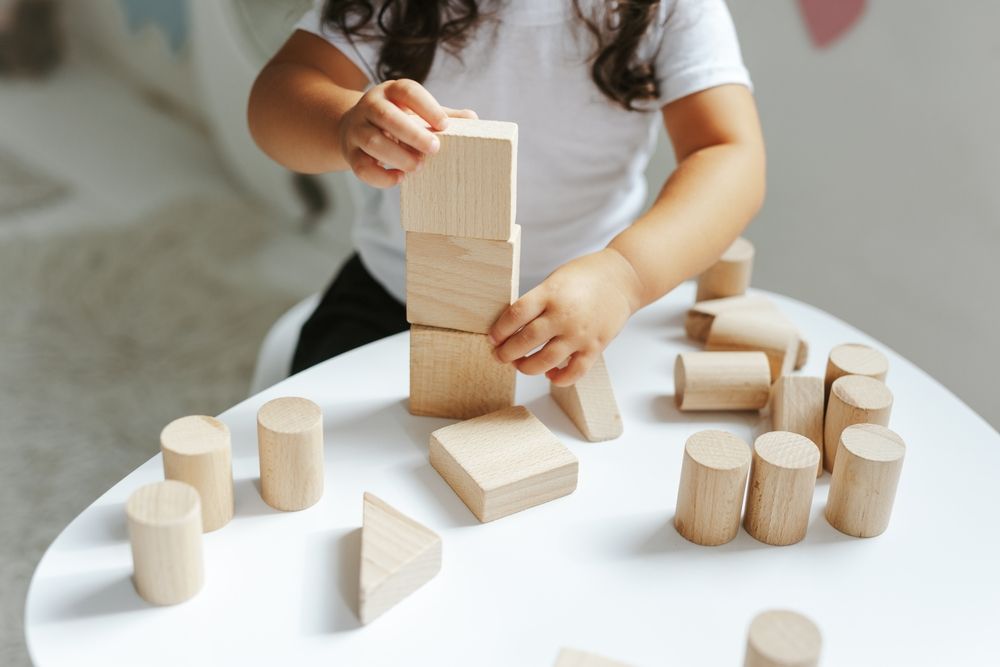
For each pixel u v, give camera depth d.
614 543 0.68
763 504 0.67
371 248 1.11
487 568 0.65
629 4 0.93
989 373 1.21
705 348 0.86
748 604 0.64
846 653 0.61
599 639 0.61
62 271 1.76
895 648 0.62
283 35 1.62
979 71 1.11
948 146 1.16
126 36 2.22
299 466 0.67
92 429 1.47
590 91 1.00
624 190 1.08
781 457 0.66
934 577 0.66
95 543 0.66
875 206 1.25
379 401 0.79
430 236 0.72
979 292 1.18
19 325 1.65
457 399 0.77
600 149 1.04
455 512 0.69
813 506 0.72
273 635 0.61
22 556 1.27
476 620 0.62
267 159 1.85
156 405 1.52
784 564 0.67
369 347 0.85
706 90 0.95
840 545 0.68
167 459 0.66
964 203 1.16
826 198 1.29
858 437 0.69
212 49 1.81
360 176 0.74
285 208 1.91
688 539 0.68
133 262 1.79
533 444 0.72
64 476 1.39
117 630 0.61
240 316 1.69
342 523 0.68
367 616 0.61
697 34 0.96
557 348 0.75
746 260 0.90
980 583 0.66
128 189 1.97
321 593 0.63
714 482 0.65
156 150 2.09
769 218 1.37
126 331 1.66
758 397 0.78
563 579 0.65
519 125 1.01
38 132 2.13
